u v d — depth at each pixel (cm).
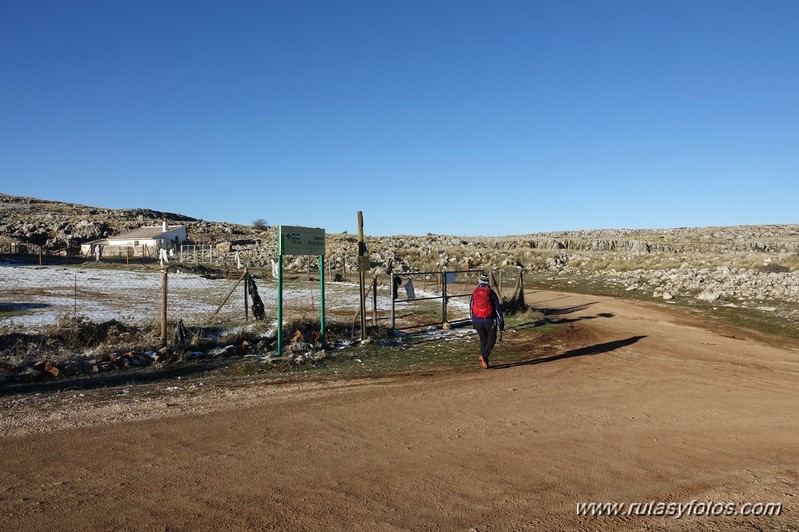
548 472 507
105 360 1062
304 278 3625
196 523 397
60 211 11794
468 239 8756
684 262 4116
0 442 594
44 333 1220
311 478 488
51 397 812
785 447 599
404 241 7075
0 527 391
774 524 392
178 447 578
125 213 12256
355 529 387
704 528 387
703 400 835
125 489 462
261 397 822
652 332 1642
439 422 686
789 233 11112
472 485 472
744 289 2730
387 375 1012
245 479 485
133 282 3047
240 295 2453
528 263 4694
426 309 2092
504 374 1031
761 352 1344
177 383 927
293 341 1305
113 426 658
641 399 835
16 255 5456
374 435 626
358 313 1583
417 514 412
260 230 10544
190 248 6988
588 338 1514
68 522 399
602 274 3912
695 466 530
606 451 573
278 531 384
